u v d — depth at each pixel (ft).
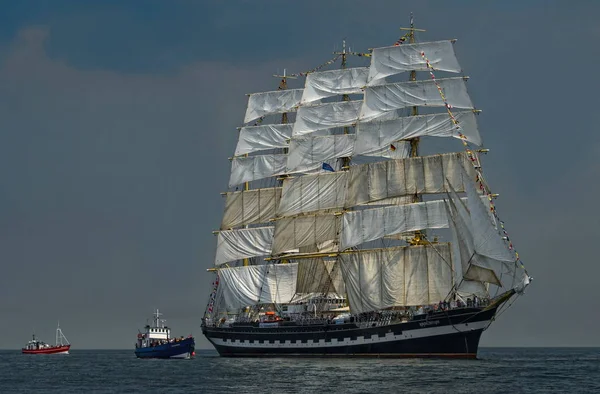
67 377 566.77
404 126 654.12
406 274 631.56
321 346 647.97
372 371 514.68
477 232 563.48
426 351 592.19
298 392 422.00
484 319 570.46
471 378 474.49
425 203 632.79
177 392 441.68
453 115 643.86
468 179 568.00
